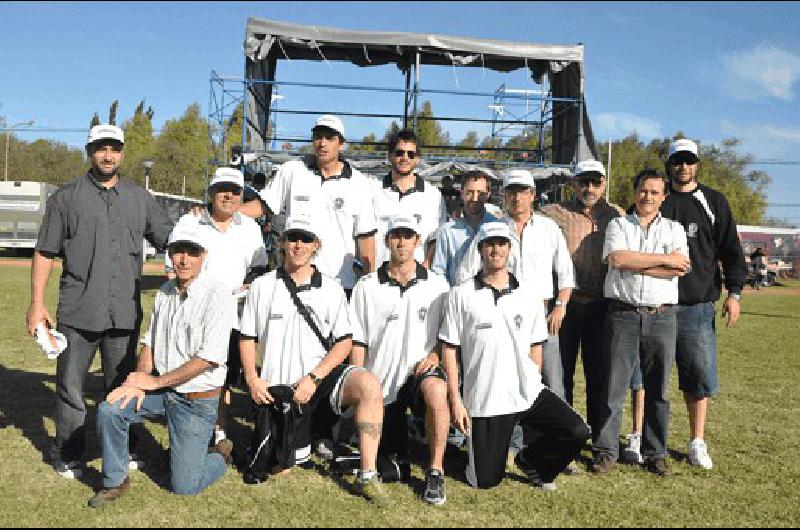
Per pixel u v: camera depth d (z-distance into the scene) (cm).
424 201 558
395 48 1462
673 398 720
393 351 455
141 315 466
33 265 435
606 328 486
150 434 530
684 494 434
